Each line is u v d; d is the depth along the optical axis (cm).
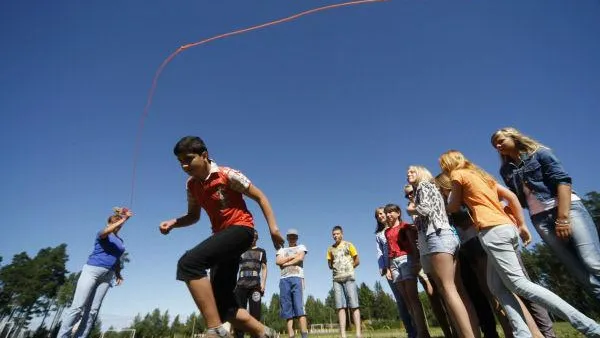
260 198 238
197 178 242
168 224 271
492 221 259
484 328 350
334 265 600
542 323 310
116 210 523
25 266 4191
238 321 228
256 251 605
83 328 476
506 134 314
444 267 273
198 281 199
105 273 493
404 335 749
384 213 546
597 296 250
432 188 306
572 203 267
